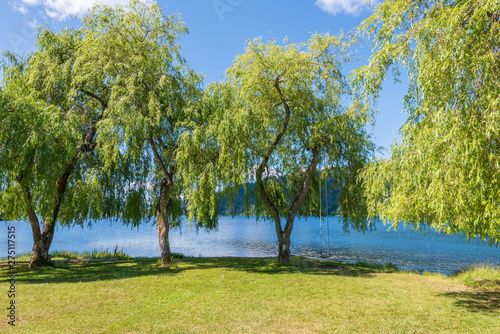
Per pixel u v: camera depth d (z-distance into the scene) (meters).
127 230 62.06
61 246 31.92
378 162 8.80
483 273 13.45
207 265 16.41
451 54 6.30
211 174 14.14
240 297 9.73
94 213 16.64
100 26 15.27
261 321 7.47
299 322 7.41
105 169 14.72
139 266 16.08
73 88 14.87
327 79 15.45
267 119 14.76
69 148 13.02
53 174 13.06
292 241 39.12
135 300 9.32
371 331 6.82
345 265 17.11
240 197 17.84
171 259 16.77
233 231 62.28
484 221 5.79
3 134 11.70
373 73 8.07
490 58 5.77
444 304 9.02
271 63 14.76
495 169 5.72
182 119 15.55
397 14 7.80
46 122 12.55
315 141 16.03
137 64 14.88
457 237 43.66
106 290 10.55
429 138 6.53
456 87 6.29
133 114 13.58
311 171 17.12
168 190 16.50
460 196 5.77
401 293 10.34
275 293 10.26
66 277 12.97
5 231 51.22
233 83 15.09
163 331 6.80
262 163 15.81
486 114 5.77
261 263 17.09
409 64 7.71
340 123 15.24
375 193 8.67
